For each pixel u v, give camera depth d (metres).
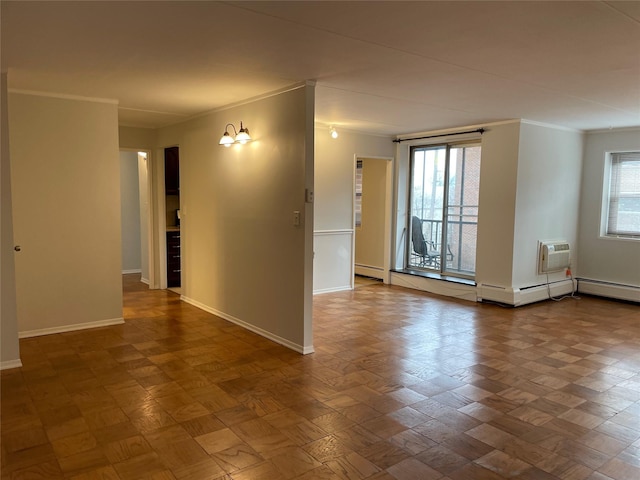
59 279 4.59
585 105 4.80
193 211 5.77
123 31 2.72
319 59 3.27
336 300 6.34
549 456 2.52
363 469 2.37
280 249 4.30
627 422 2.91
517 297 5.89
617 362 3.99
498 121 5.87
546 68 3.45
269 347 4.29
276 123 4.26
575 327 5.06
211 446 2.58
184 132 5.90
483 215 6.13
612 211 6.58
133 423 2.84
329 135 6.60
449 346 4.38
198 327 4.90
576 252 6.80
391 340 4.55
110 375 3.59
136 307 5.77
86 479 2.27
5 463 2.40
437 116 5.54
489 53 3.10
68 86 4.11
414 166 7.48
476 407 3.10
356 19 2.52
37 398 3.18
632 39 2.80
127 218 8.25
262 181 4.49
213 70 3.57
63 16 2.48
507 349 4.30
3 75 3.49
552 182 6.23
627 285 6.34
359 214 8.24
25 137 4.30
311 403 3.13
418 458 2.48
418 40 2.85
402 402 3.16
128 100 4.73
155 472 2.33
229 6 2.35
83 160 4.60
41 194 4.43
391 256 7.57
